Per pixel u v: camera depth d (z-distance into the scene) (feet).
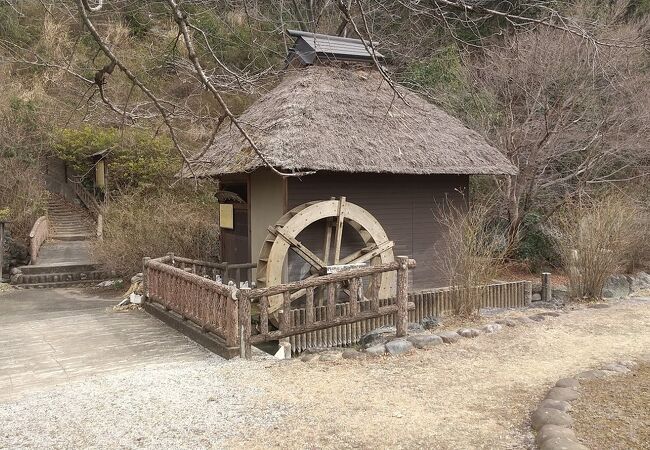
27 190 51.16
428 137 31.24
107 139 51.93
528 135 40.60
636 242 33.53
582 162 41.65
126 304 28.60
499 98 44.70
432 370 16.71
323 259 29.19
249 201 31.68
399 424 12.68
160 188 47.21
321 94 30.25
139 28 47.65
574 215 32.01
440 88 43.14
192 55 11.17
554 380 15.64
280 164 25.08
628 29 40.16
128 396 14.58
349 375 16.26
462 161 30.71
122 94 42.96
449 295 26.08
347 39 35.27
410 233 31.42
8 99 56.59
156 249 36.47
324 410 13.55
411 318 25.11
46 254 46.42
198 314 20.85
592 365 16.98
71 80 50.57
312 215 26.91
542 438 11.23
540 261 39.29
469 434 12.09
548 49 39.91
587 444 10.95
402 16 34.14
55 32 50.85
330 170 26.18
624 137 40.88
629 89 39.47
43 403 14.12
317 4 43.45
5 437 12.15
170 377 16.11
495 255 33.83
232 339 18.19
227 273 29.89
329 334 22.41
